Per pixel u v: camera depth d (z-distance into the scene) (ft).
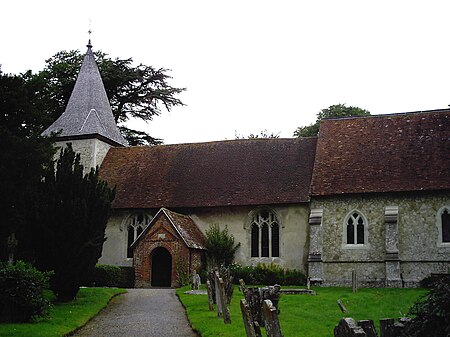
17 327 46.21
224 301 47.96
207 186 108.47
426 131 102.73
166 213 97.76
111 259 108.78
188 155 118.11
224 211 105.50
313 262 93.35
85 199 65.16
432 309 28.50
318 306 61.11
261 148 114.52
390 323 30.09
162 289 89.04
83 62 134.00
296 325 46.62
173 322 52.13
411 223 92.27
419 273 90.48
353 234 95.25
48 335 43.37
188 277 94.22
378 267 92.53
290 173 106.22
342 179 98.02
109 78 160.04
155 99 168.86
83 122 123.13
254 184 106.01
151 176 114.73
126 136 170.91
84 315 55.36
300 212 101.14
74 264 64.18
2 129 63.21
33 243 63.67
